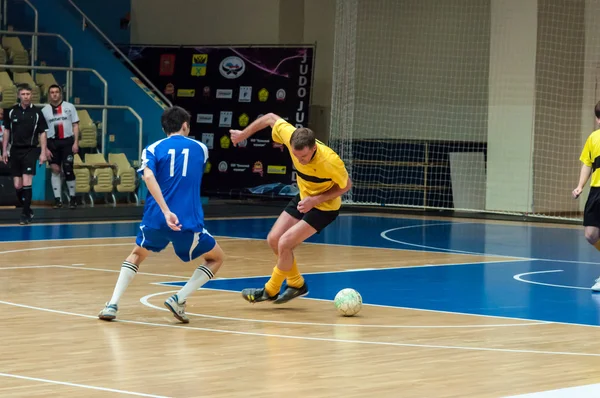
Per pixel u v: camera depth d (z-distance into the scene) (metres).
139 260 12.48
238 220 28.55
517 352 10.58
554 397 8.40
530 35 31.59
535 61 31.55
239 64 36.25
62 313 12.79
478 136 33.50
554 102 32.19
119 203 30.91
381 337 11.43
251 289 13.70
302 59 35.09
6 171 29.12
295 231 13.20
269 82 35.56
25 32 33.28
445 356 10.31
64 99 32.59
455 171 32.97
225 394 8.48
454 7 33.78
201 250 12.16
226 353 10.32
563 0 32.03
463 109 33.78
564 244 23.47
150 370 9.44
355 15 34.09
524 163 31.81
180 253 12.20
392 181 33.75
